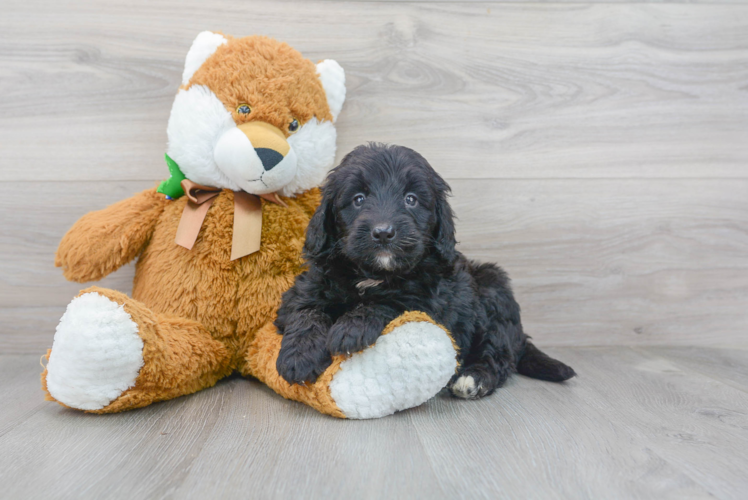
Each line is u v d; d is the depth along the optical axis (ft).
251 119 6.59
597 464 4.52
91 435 5.07
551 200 8.71
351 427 5.32
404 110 8.45
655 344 8.95
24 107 7.99
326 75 7.33
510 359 6.94
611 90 8.64
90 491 3.99
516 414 5.77
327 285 6.07
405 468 4.40
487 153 8.60
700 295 8.95
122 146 8.17
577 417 5.69
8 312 8.20
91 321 5.17
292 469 4.36
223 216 6.76
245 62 6.64
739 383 7.03
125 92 8.10
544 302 8.82
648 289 8.90
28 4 7.86
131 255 6.94
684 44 8.66
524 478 4.25
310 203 7.35
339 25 8.25
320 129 7.13
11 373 7.25
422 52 8.40
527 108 8.58
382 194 5.86
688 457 4.69
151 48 8.08
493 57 8.48
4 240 8.11
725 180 8.86
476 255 8.70
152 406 5.93
